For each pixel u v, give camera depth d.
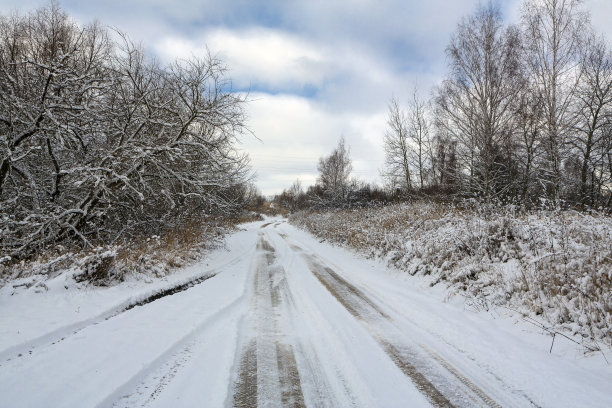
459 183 16.94
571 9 13.55
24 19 14.63
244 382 3.32
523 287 5.48
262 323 5.14
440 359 3.87
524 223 7.41
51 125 8.56
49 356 3.54
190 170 11.22
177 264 9.41
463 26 15.91
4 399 2.71
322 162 47.53
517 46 14.75
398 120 28.66
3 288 5.53
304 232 29.06
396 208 16.77
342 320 5.28
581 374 3.43
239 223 37.53
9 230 8.24
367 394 3.11
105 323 4.71
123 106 9.94
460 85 16.09
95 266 6.46
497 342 4.34
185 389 3.10
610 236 5.86
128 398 2.93
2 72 8.47
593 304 4.34
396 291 7.18
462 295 6.30
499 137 15.33
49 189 9.85
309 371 3.56
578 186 14.36
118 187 10.23
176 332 4.43
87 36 12.95
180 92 10.13
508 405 2.94
